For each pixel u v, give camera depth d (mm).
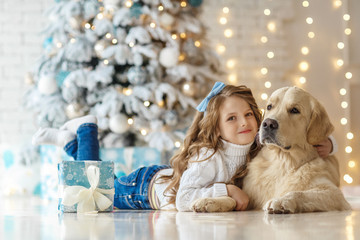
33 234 1288
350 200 2945
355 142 5191
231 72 5137
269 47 5215
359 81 5230
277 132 1792
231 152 1987
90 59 3850
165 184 2162
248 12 5215
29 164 4434
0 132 4969
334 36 5270
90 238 1179
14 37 5035
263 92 5168
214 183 1943
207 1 5168
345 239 1095
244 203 1876
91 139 2430
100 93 3846
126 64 3979
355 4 5270
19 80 5023
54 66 3971
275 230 1261
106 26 3820
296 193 1712
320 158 1907
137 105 3740
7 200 3752
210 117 1994
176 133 3875
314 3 5270
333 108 5227
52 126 3914
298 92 1869
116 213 1971
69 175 1992
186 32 4047
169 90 3768
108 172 2037
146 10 3900
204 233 1227
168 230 1303
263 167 1937
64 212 1987
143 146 3947
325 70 5254
